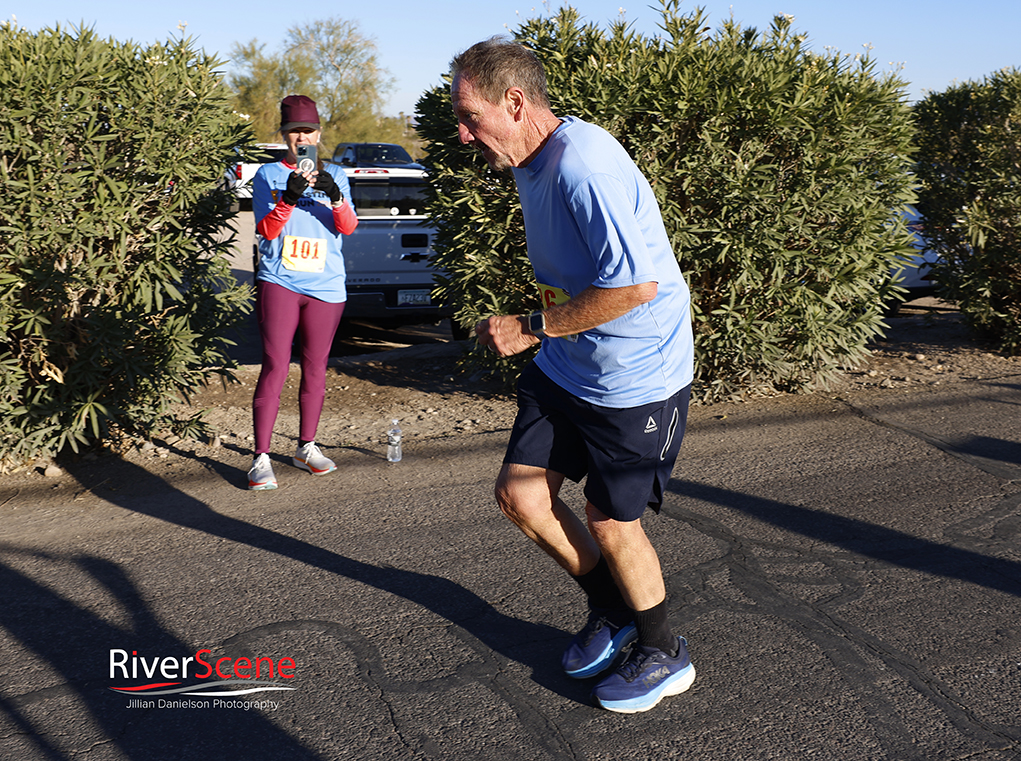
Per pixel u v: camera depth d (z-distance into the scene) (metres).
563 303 2.45
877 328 6.73
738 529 4.16
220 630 3.27
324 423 6.02
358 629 3.27
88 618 3.35
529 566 3.79
